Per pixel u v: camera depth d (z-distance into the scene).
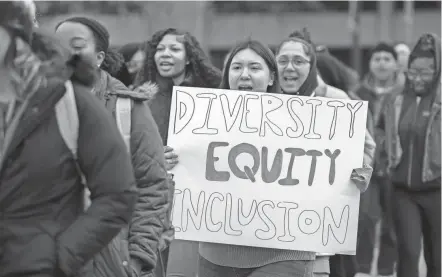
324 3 31.20
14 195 3.60
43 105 3.59
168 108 7.12
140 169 4.53
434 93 8.16
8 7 3.56
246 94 5.76
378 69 11.31
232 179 5.68
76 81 3.74
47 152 3.60
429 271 8.30
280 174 5.68
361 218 9.45
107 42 5.09
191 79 7.30
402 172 8.19
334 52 33.41
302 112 5.73
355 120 5.72
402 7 32.53
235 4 30.25
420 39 8.20
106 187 3.66
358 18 26.38
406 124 8.20
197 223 5.66
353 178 5.66
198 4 23.91
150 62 7.27
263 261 5.63
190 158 5.71
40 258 3.56
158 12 23.58
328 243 5.63
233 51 5.97
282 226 5.63
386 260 9.91
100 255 4.31
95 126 3.67
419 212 8.22
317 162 5.69
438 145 8.10
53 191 3.63
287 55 6.61
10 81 3.59
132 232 4.51
